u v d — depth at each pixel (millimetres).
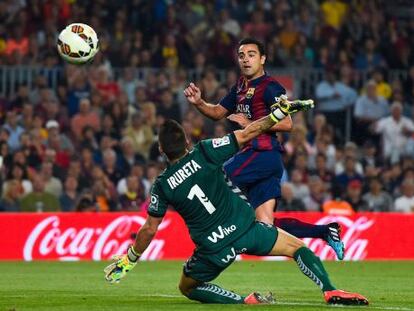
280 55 82000
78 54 36688
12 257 57469
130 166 68688
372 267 53719
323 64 82812
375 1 88875
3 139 67750
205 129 72062
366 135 78875
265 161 35750
